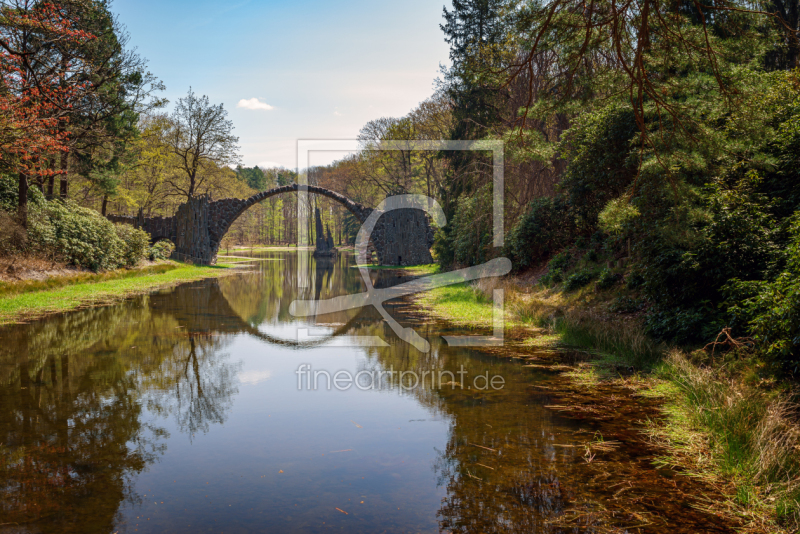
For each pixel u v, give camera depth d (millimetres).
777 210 6504
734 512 3131
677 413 4918
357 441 4359
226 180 56125
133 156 29094
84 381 6273
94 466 3814
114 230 22594
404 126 34531
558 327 9453
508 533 2873
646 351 7020
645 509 3170
